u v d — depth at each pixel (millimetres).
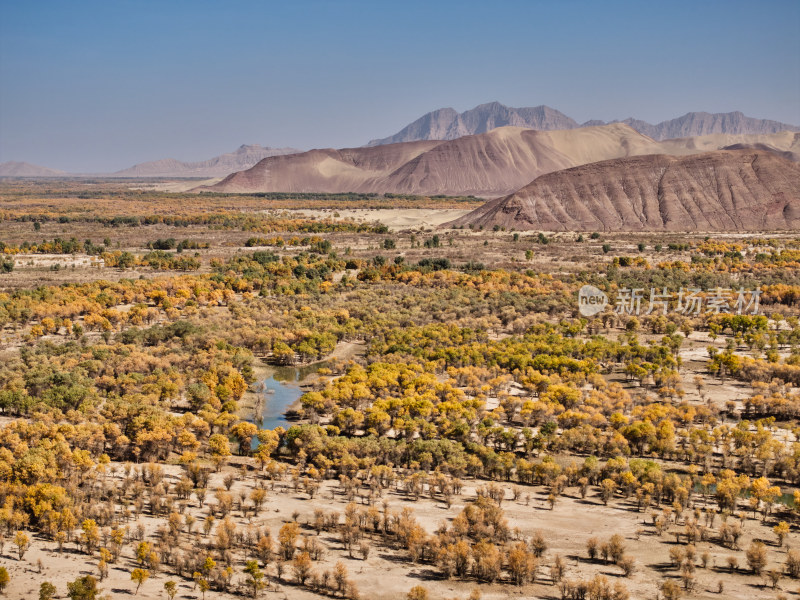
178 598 62938
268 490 91250
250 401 131500
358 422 113562
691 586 68188
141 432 100750
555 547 77188
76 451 90875
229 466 100188
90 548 71250
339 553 74375
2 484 80625
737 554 76688
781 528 79812
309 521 81625
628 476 93875
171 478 92625
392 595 65750
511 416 123250
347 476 97188
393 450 101688
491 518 80688
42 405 111438
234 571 68812
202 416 112625
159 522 78938
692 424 119188
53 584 63656
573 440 109188
